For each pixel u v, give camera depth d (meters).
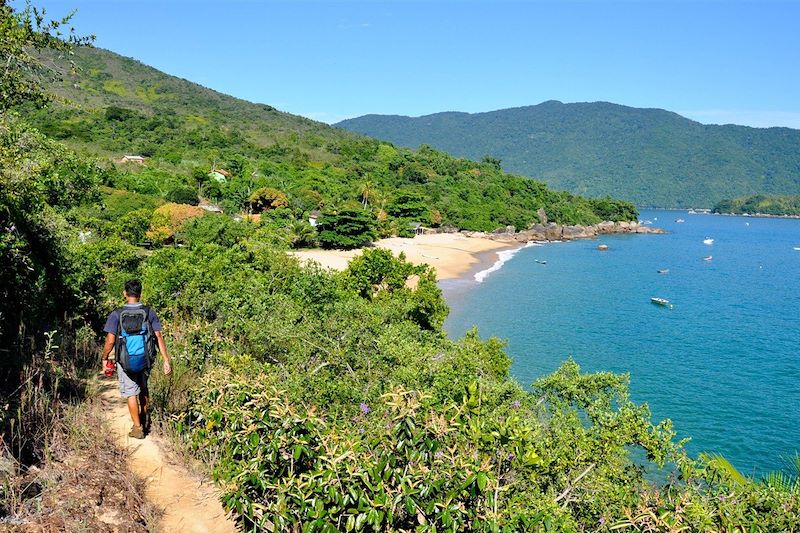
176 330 13.04
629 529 5.54
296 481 4.75
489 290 60.50
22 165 11.05
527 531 4.92
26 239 10.14
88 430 6.24
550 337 42.31
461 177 151.50
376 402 9.27
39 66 11.69
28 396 5.95
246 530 4.89
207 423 6.27
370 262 32.88
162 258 27.64
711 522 5.70
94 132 127.31
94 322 13.95
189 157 116.62
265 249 30.86
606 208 164.62
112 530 4.65
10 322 8.65
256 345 13.48
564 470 8.32
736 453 23.81
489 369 15.59
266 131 192.88
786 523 6.64
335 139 195.62
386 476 4.55
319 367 12.10
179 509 5.45
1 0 10.96
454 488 4.48
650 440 9.45
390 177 138.50
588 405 11.58
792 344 43.00
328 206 95.00
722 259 103.69
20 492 4.57
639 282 71.94
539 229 128.38
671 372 34.97
